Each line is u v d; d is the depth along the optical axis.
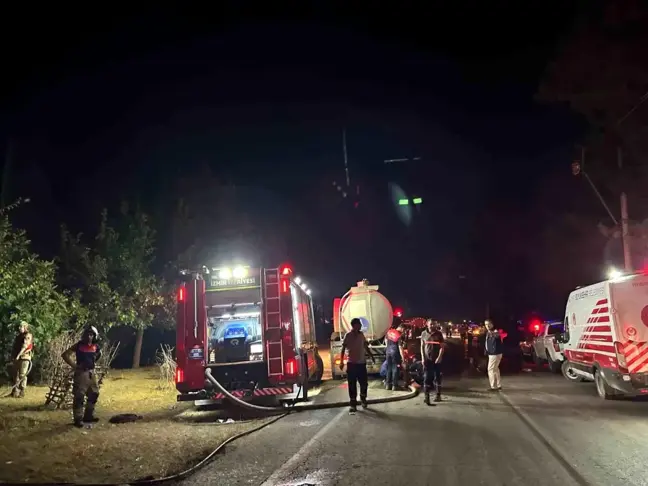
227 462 8.23
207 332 13.17
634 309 12.30
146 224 24.77
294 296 13.70
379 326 18.33
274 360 12.95
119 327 26.73
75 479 7.37
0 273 15.85
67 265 22.16
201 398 12.80
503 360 26.25
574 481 6.83
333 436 9.79
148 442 9.46
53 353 16.03
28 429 10.51
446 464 7.72
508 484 6.78
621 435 9.27
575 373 16.36
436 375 13.35
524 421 10.66
